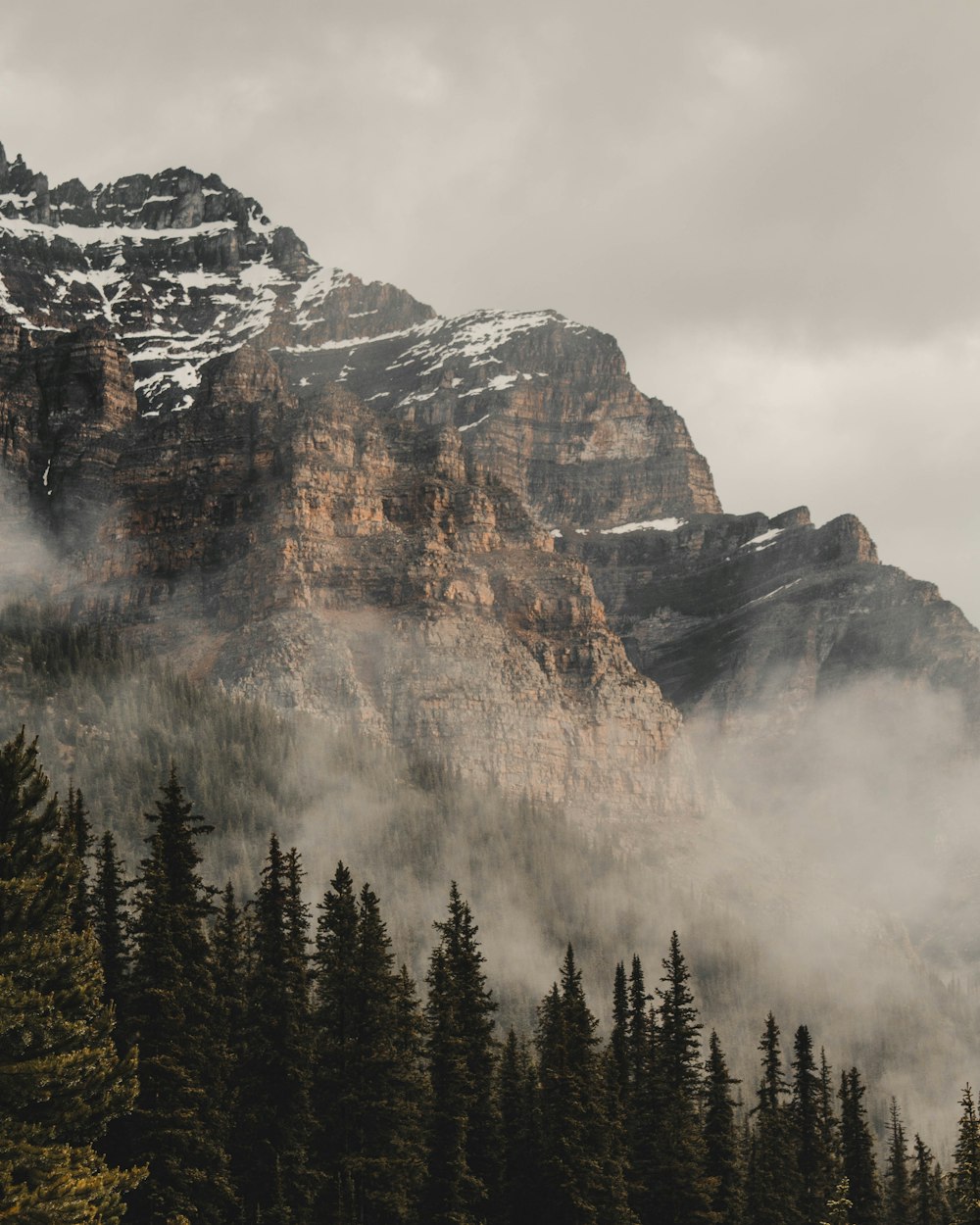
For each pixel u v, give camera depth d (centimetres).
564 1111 15300
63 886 9050
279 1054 13025
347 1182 13300
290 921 13650
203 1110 11369
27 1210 8175
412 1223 13862
